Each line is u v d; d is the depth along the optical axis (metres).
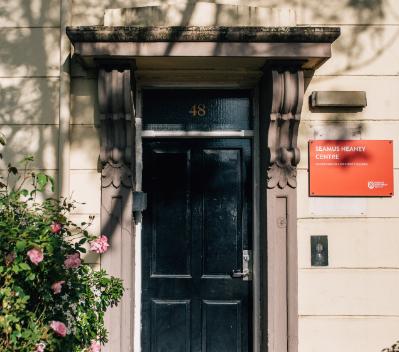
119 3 3.64
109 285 3.34
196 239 3.81
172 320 3.78
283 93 3.39
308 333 3.54
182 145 3.84
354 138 3.62
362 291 3.56
